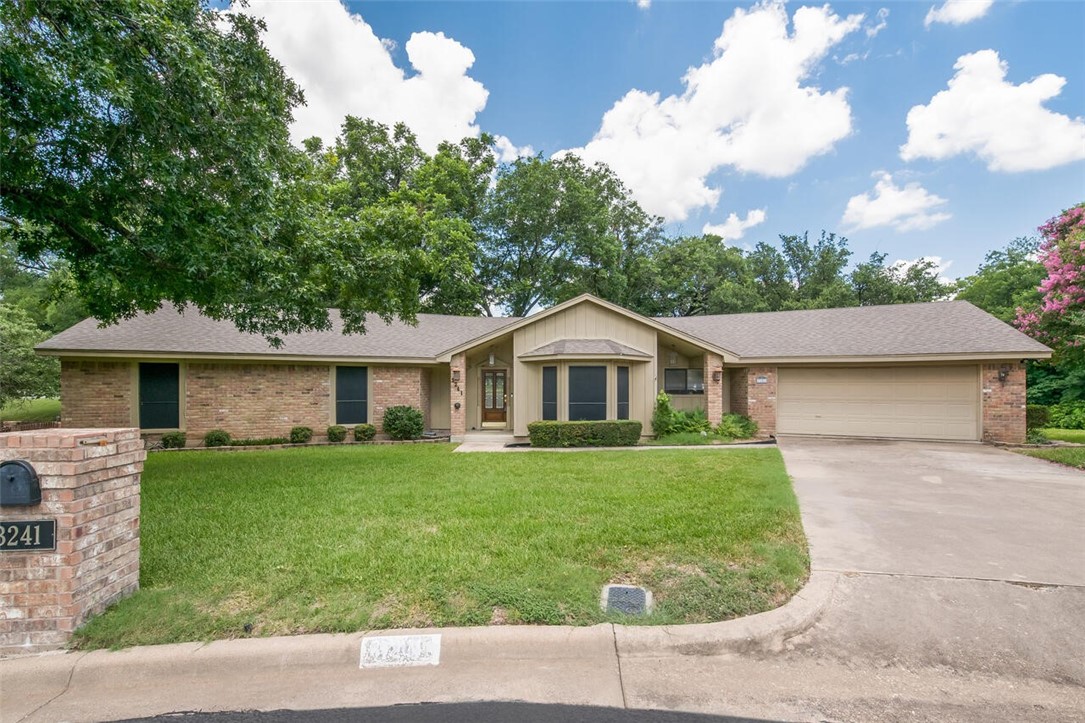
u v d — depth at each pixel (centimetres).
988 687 242
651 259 2623
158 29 529
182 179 625
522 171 2388
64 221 625
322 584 337
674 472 752
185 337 1217
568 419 1198
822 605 319
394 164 2242
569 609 302
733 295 2617
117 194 616
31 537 268
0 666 251
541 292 2503
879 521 504
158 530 465
